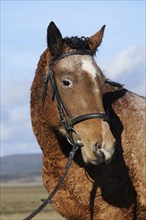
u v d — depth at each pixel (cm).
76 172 967
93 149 870
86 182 965
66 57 928
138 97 1041
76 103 902
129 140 984
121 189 965
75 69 911
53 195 934
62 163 980
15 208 5697
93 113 888
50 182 1000
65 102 916
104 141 872
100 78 913
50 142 982
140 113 1012
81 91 902
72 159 942
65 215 987
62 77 919
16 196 9944
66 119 919
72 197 972
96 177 961
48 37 946
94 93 899
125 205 966
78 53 929
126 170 970
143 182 978
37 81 1001
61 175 981
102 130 877
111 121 988
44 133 988
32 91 1012
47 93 955
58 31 944
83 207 969
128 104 1014
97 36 959
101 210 966
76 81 908
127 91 1039
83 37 963
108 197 962
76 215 977
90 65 912
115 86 1034
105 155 866
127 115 1002
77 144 902
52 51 944
